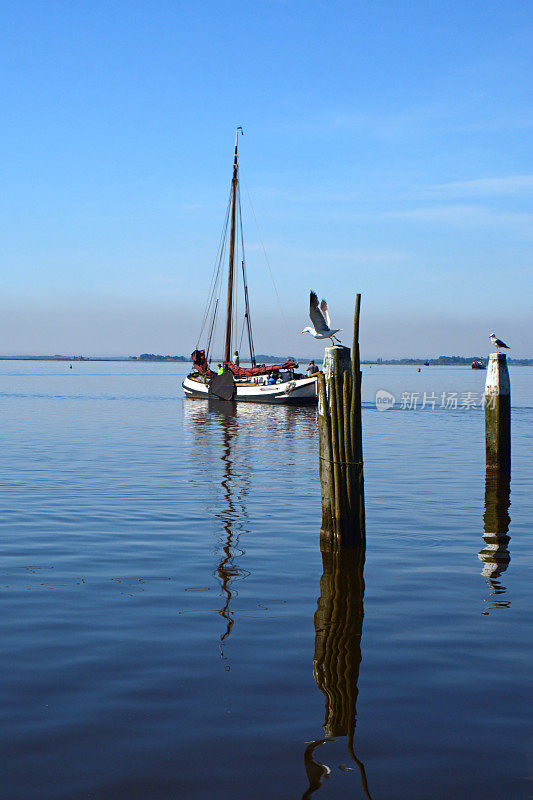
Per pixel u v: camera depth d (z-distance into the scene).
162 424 41.81
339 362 12.81
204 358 71.06
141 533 13.99
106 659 7.90
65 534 13.87
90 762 5.80
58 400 68.31
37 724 6.40
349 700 6.94
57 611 9.48
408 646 8.34
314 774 5.66
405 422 44.03
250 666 7.74
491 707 6.79
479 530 14.40
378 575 11.27
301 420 45.53
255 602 9.95
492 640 8.52
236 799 5.33
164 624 9.02
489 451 21.50
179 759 5.86
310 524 14.88
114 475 21.55
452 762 5.84
